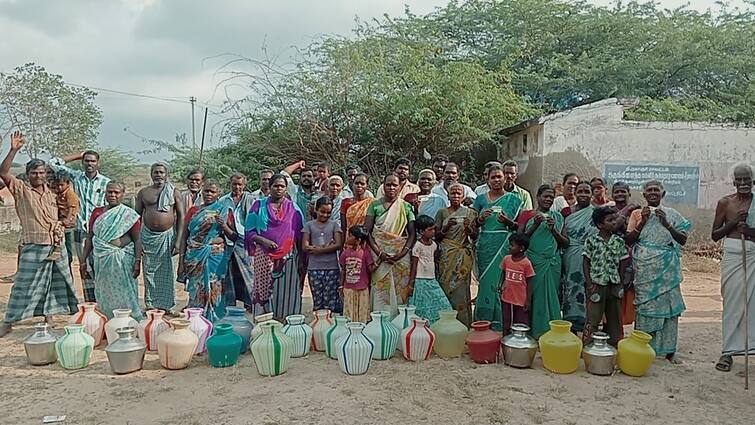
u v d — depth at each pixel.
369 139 17.73
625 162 14.66
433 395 5.14
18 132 7.05
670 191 14.70
